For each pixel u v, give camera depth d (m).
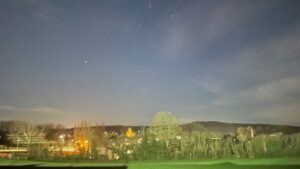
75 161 135.62
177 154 154.50
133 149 160.12
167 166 110.69
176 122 165.38
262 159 127.25
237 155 145.75
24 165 110.31
